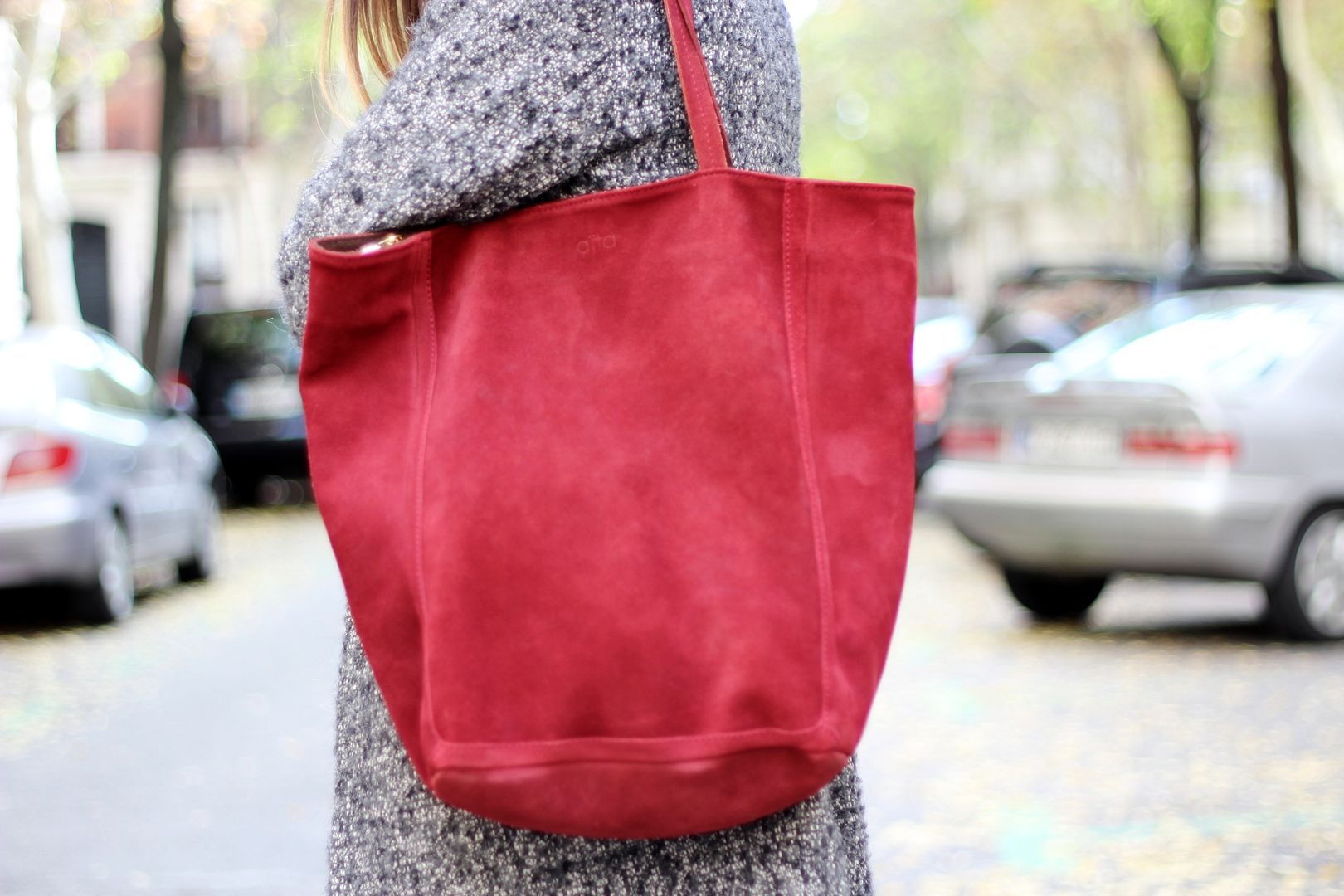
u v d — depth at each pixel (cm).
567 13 149
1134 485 767
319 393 151
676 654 142
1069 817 477
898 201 154
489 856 155
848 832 170
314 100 195
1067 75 3831
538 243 148
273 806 521
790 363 149
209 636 887
